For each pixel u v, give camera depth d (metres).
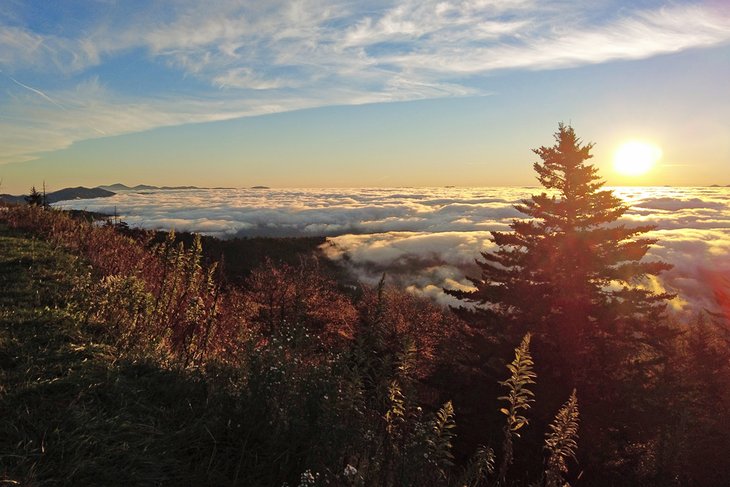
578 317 22.22
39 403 4.32
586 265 24.02
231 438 4.41
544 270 24.75
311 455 4.14
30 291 7.33
